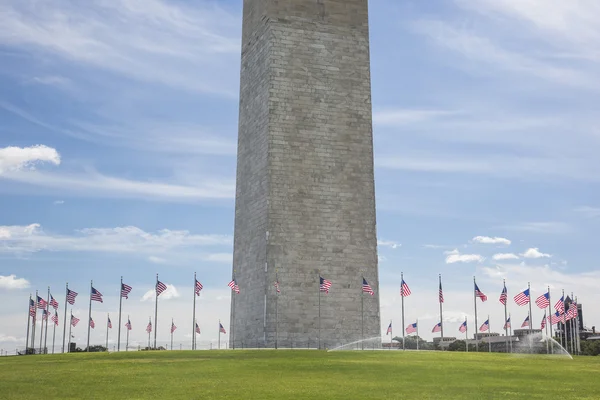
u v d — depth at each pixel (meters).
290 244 73.44
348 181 76.25
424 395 32.22
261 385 35.53
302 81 76.75
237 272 80.56
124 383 36.59
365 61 79.19
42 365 47.50
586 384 36.69
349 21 79.44
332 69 77.88
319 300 72.75
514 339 89.88
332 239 74.75
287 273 72.88
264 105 76.38
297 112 76.00
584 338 104.44
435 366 45.41
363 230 75.81
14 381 37.69
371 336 74.06
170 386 35.25
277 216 73.62
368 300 74.69
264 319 71.56
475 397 31.75
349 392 33.00
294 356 53.84
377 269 75.56
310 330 72.38
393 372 41.81
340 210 75.50
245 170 80.56
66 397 31.69
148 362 48.56
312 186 75.12
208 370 42.88
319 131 76.31
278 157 74.69
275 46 76.62
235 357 52.94
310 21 78.19
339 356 53.97
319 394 32.25
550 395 32.53
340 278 74.25
